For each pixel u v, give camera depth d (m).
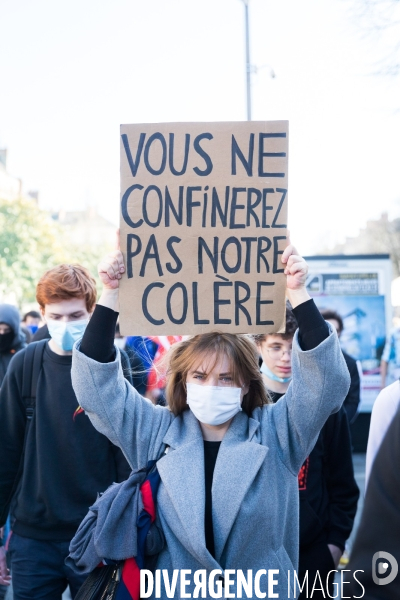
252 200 2.70
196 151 2.71
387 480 1.68
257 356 2.73
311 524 3.38
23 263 42.66
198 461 2.55
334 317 7.06
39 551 3.47
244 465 2.49
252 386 2.74
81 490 3.44
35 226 43.41
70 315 3.51
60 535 3.46
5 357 6.02
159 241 2.70
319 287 10.79
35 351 3.62
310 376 2.50
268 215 2.69
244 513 2.45
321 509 3.49
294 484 2.62
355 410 6.10
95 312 2.62
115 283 2.66
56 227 47.16
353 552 1.71
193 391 2.58
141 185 2.71
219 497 2.46
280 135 2.70
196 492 2.47
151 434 2.67
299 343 2.56
